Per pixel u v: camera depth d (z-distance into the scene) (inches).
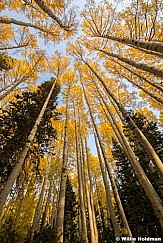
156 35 315.6
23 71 479.2
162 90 298.8
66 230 394.3
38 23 339.3
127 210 320.8
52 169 641.6
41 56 502.9
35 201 673.0
